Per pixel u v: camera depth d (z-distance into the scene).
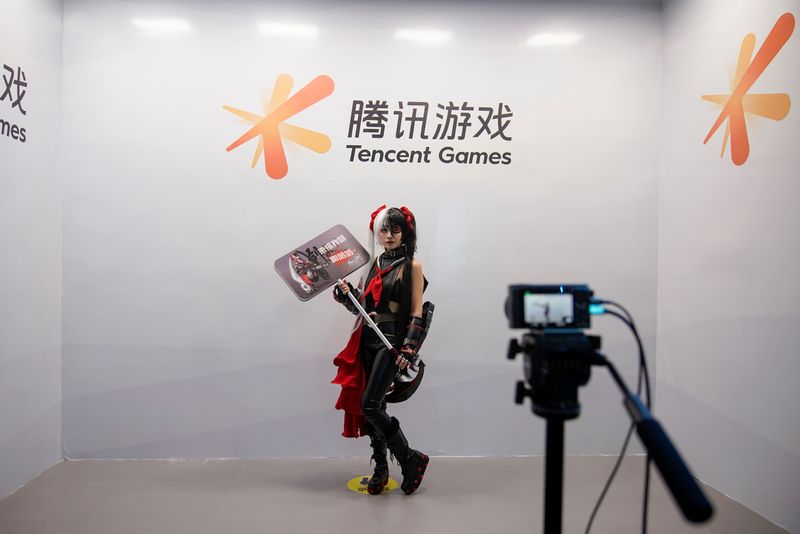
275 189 3.58
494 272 3.67
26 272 3.13
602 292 3.71
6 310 2.95
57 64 3.43
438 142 3.64
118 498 2.95
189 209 3.54
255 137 3.56
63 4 3.48
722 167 3.12
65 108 3.48
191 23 3.54
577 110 3.69
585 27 3.69
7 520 2.68
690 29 3.41
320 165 3.59
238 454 3.58
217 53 3.55
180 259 3.54
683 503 1.19
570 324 1.64
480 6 3.65
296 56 3.58
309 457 3.60
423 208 3.64
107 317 3.51
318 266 3.33
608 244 3.71
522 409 3.68
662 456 1.27
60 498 2.95
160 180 3.53
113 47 3.51
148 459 3.54
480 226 3.66
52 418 3.41
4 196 2.93
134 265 3.52
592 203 3.70
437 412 3.65
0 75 2.88
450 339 3.65
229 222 3.56
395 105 3.62
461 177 3.65
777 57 2.75
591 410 3.71
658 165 3.72
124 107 3.51
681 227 3.48
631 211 3.71
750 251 2.90
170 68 3.53
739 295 2.98
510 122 3.67
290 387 3.59
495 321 3.67
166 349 3.54
